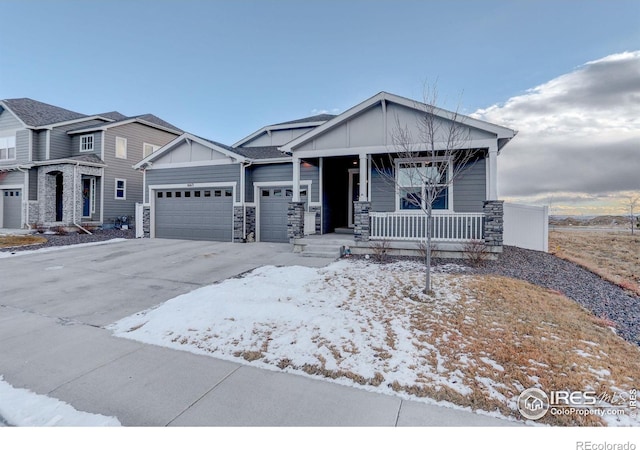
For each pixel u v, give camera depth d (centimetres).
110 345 384
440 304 481
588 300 548
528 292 541
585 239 998
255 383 298
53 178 1698
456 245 807
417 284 580
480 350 345
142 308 520
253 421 245
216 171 1284
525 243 966
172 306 510
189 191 1356
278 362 336
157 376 312
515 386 282
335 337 382
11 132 1764
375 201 1066
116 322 461
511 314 445
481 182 945
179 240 1328
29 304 543
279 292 550
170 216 1397
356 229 917
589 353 346
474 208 951
